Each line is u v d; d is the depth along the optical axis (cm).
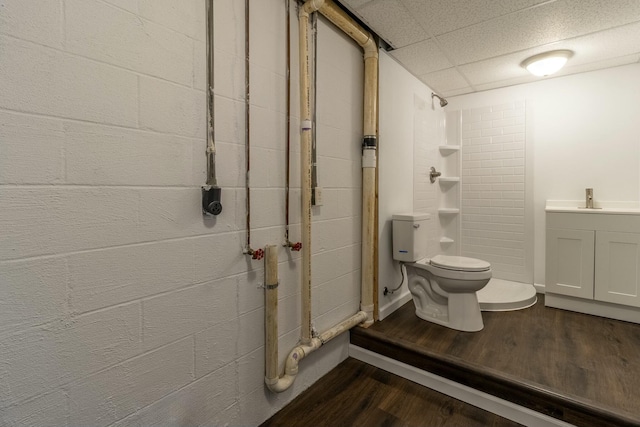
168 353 114
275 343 148
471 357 177
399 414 157
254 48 140
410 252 233
